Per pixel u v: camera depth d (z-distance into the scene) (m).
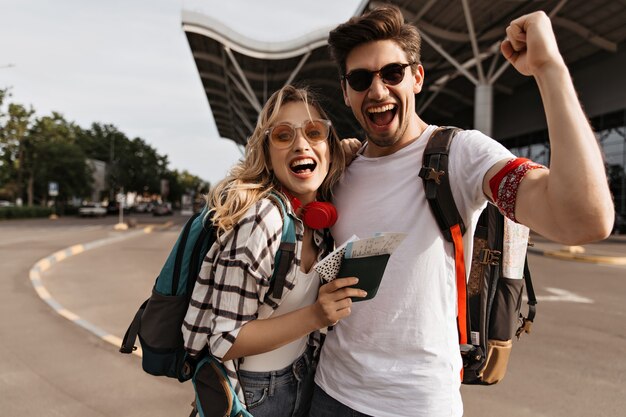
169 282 1.35
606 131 22.61
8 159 40.31
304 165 1.46
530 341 4.61
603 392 3.36
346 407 1.39
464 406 3.12
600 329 5.07
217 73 31.05
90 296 6.58
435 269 1.32
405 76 1.41
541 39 0.99
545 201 0.98
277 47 23.62
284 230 1.31
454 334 1.35
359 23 1.39
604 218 0.91
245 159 1.49
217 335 1.23
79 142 54.28
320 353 1.58
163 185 55.97
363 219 1.46
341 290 1.18
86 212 44.16
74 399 3.16
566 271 9.74
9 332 4.67
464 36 21.34
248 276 1.24
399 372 1.31
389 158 1.47
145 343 1.37
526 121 28.39
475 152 1.25
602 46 21.28
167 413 2.97
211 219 1.28
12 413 2.95
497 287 1.52
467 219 1.33
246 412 1.34
